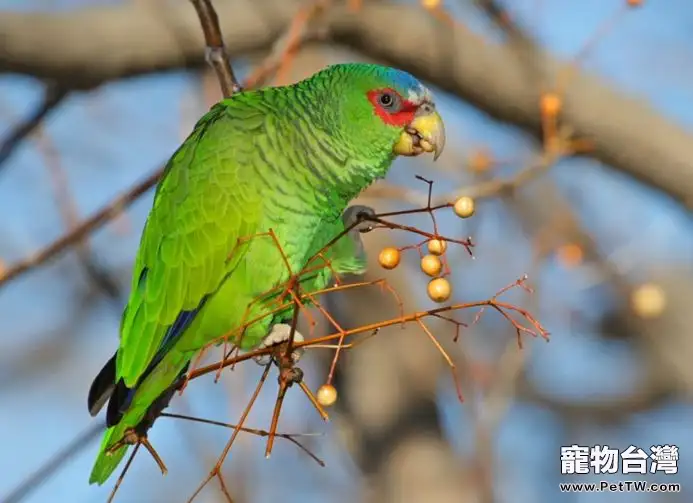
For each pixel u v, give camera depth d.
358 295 14.53
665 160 12.83
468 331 15.16
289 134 10.14
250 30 12.41
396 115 10.45
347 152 10.38
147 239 10.10
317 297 10.34
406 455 14.51
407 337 14.81
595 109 12.71
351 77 10.46
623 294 15.60
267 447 8.38
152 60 12.14
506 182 11.78
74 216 12.78
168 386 9.98
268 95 10.39
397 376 14.76
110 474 9.65
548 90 12.69
